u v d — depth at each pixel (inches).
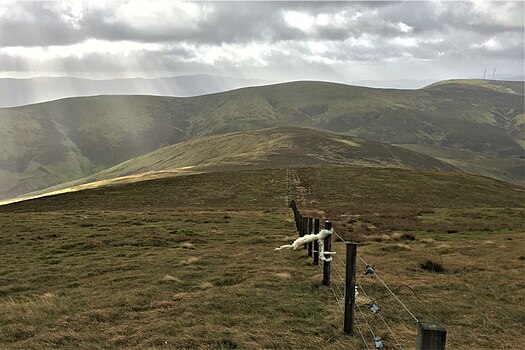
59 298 532.1
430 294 551.8
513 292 563.5
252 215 1780.3
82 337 391.5
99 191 3511.3
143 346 366.6
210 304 480.7
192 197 3223.4
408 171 4414.4
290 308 463.8
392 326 423.5
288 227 1350.9
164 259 783.1
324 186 3567.9
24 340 390.0
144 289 557.6
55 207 2989.7
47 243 1004.6
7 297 561.0
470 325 443.2
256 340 378.6
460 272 685.3
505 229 1416.1
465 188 3553.2
